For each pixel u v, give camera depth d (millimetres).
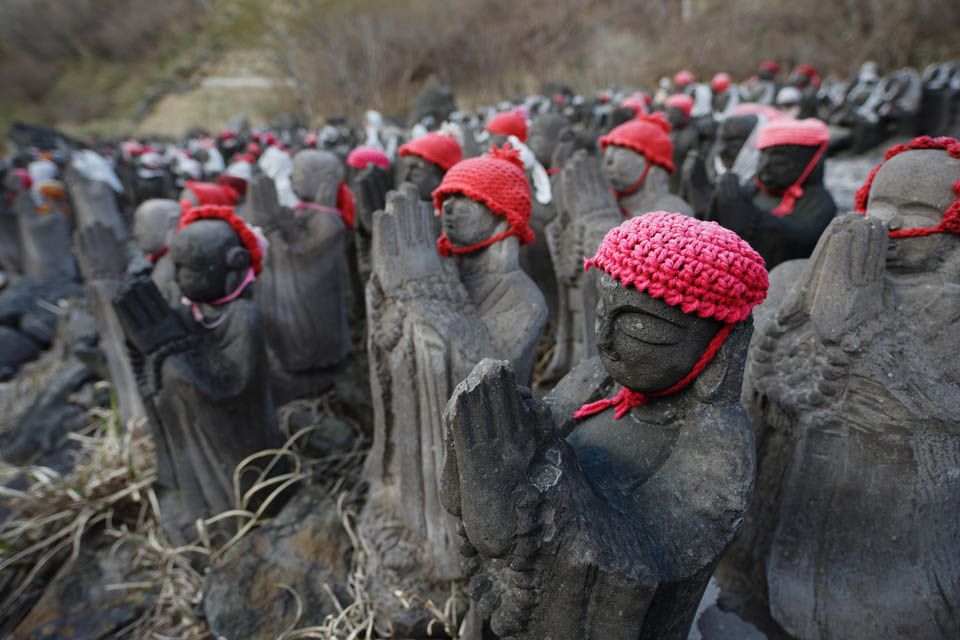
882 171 1753
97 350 4309
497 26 17703
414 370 2035
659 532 1223
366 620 2186
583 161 2936
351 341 4211
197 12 24531
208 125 19797
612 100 10656
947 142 1662
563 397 1626
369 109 16453
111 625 2471
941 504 1571
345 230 3781
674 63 16594
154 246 3564
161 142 15547
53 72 23312
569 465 1216
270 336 3730
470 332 1998
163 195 9695
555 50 17297
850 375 1612
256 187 3525
